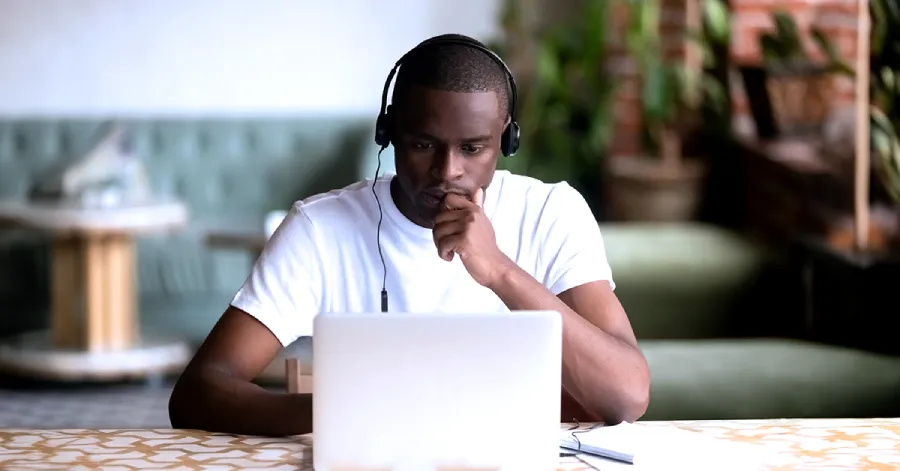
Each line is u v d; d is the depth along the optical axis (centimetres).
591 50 581
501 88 164
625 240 448
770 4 479
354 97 627
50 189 512
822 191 429
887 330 344
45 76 611
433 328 132
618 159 573
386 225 185
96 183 510
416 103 160
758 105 468
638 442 149
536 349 133
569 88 597
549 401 134
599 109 586
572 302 185
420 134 161
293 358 201
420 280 184
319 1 622
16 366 482
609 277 190
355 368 132
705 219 522
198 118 602
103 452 146
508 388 133
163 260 543
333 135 598
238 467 140
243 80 621
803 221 437
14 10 606
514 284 165
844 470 138
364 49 626
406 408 132
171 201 515
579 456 144
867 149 372
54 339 498
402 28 628
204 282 544
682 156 536
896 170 354
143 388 495
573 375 168
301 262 185
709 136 523
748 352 337
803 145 460
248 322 180
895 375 309
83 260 486
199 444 152
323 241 186
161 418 434
